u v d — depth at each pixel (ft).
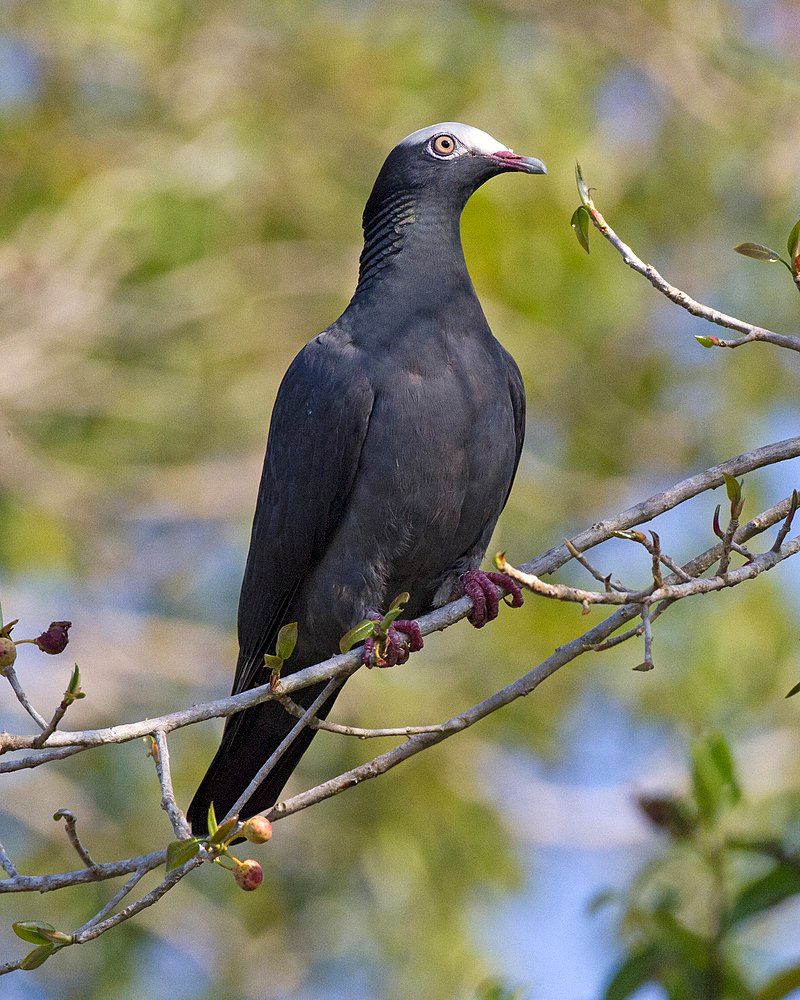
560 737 43.34
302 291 45.88
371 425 21.86
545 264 42.68
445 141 23.71
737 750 41.04
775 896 18.58
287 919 42.14
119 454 46.78
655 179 48.26
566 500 45.93
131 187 44.37
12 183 45.42
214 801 22.41
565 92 46.11
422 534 22.20
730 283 47.65
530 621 41.63
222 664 45.27
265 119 45.88
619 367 47.29
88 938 16.01
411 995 39.70
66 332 45.42
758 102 47.73
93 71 47.24
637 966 18.88
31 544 44.29
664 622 41.55
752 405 46.75
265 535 23.13
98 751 43.47
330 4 48.32
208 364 46.24
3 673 16.10
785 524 17.22
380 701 40.78
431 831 40.52
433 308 22.53
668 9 48.32
